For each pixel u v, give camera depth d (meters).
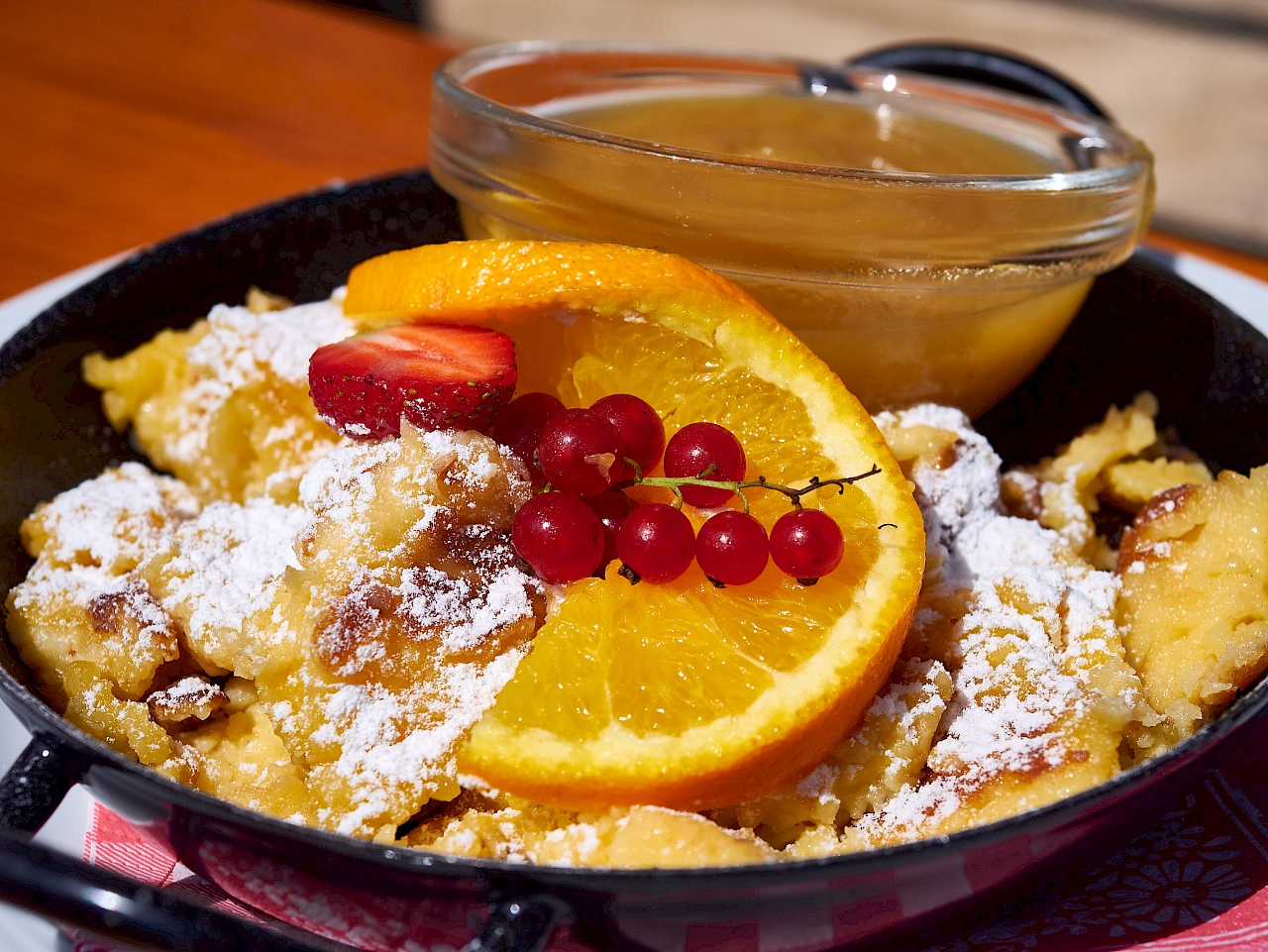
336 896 0.24
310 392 0.29
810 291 0.29
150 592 0.28
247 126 0.48
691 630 0.26
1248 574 0.29
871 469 0.27
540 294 0.28
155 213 0.42
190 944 0.23
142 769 0.24
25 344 0.31
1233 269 0.41
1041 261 0.30
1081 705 0.27
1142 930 0.26
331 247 0.36
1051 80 0.40
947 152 0.34
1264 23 0.69
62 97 0.49
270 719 0.27
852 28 0.73
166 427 0.32
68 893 0.23
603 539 0.27
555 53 0.37
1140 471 0.32
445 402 0.28
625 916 0.24
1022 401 0.34
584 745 0.25
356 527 0.27
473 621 0.27
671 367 0.28
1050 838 0.25
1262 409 0.32
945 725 0.27
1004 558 0.29
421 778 0.26
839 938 0.25
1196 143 0.67
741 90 0.37
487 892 0.24
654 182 0.29
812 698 0.26
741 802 0.26
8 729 0.29
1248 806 0.28
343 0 0.76
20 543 0.30
